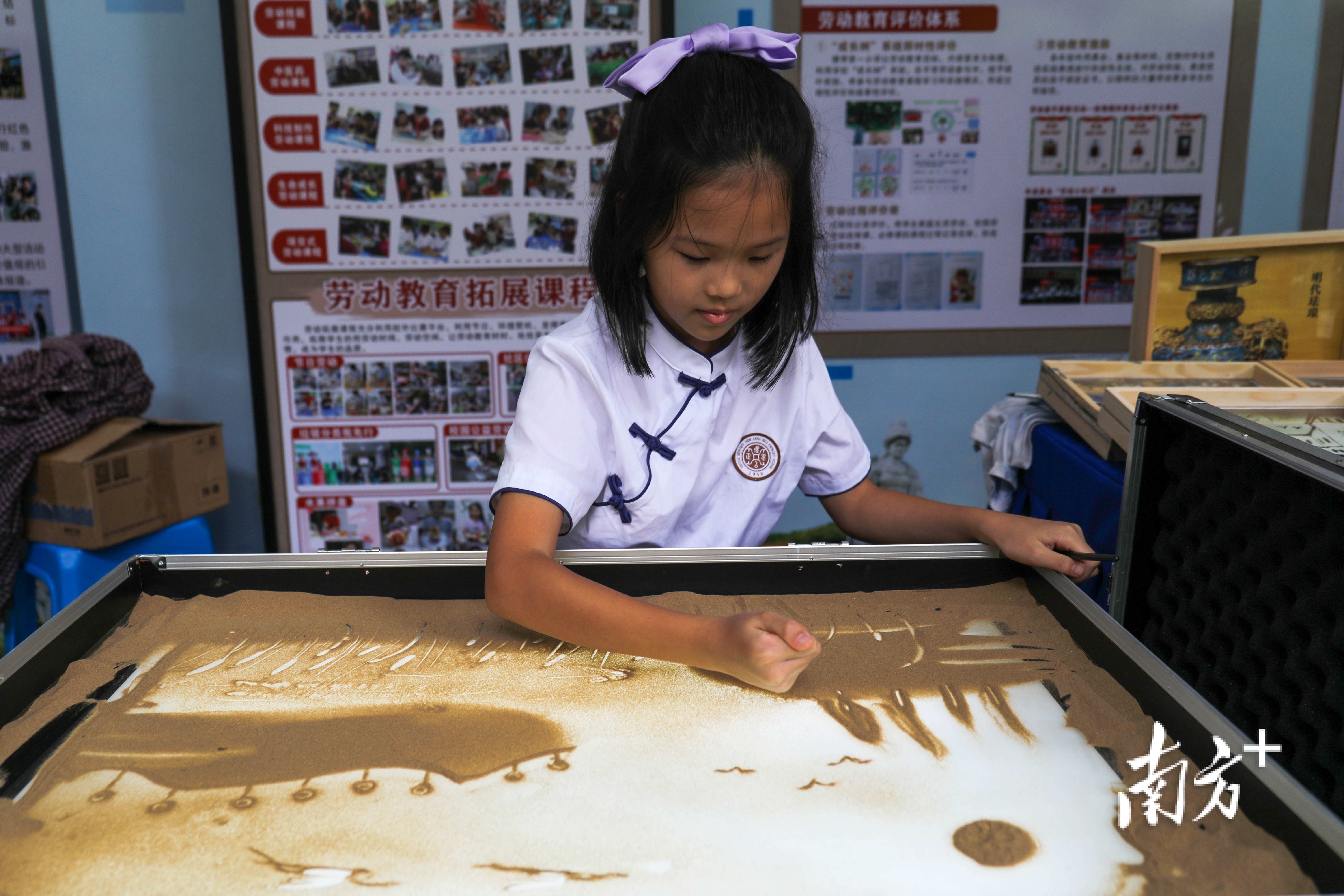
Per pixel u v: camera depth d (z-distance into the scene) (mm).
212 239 2211
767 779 624
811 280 891
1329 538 699
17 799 598
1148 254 1432
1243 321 1459
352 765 637
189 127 2150
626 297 856
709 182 710
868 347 2320
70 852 552
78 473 1732
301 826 576
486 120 2100
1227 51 2182
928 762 641
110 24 2090
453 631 827
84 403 1871
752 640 672
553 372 890
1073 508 1282
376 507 2303
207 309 2248
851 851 556
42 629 749
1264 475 773
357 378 2227
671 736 672
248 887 527
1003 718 691
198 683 736
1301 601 736
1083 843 559
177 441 1914
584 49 2072
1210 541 852
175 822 578
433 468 2289
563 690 732
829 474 1072
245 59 2045
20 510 1786
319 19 2031
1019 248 2273
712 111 720
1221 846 549
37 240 2178
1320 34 2182
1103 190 2244
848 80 2174
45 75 2098
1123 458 1219
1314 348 1470
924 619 843
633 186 762
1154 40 2172
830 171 2217
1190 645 905
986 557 910
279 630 822
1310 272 1438
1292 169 2270
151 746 654
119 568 863
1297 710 755
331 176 2113
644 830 575
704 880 532
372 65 2061
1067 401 1364
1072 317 2316
